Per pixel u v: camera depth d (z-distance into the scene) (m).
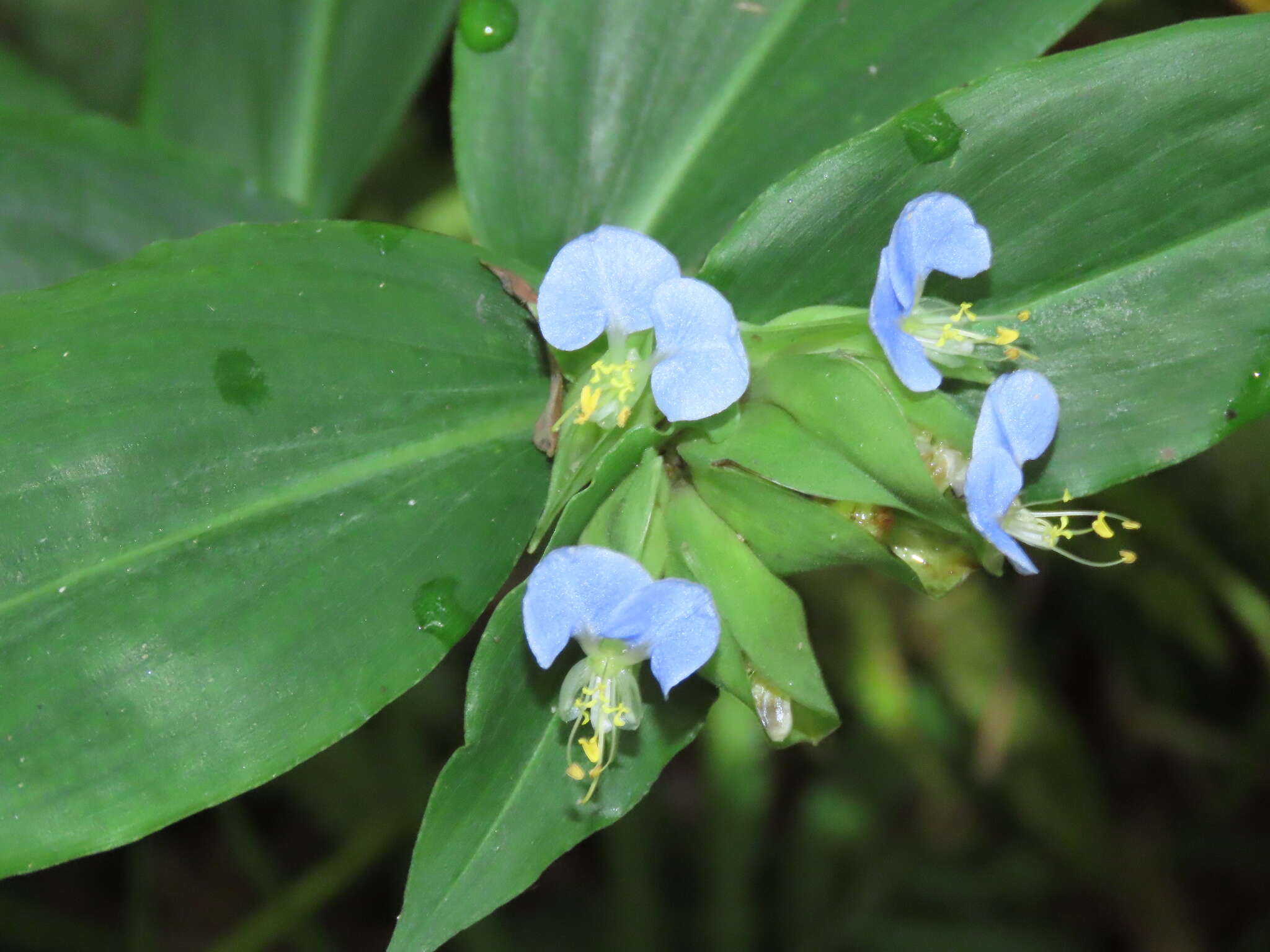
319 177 0.35
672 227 0.31
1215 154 0.29
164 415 0.28
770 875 0.46
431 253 0.29
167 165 0.34
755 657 0.27
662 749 0.29
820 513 0.27
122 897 0.46
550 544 0.27
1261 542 0.41
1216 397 0.29
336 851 0.44
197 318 0.28
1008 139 0.29
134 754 0.27
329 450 0.29
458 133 0.31
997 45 0.30
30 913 0.45
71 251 0.33
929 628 0.44
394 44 0.35
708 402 0.27
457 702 0.43
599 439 0.28
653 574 0.28
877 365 0.28
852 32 0.31
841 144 0.28
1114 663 0.46
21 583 0.27
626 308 0.28
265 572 0.28
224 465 0.28
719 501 0.28
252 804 0.47
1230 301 0.29
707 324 0.27
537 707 0.28
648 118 0.31
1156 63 0.28
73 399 0.28
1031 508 0.31
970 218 0.27
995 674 0.44
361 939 0.48
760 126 0.31
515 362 0.29
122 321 0.28
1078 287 0.29
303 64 0.36
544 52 0.31
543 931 0.45
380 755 0.43
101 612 0.28
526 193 0.31
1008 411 0.27
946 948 0.45
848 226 0.29
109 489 0.28
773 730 0.28
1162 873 0.46
